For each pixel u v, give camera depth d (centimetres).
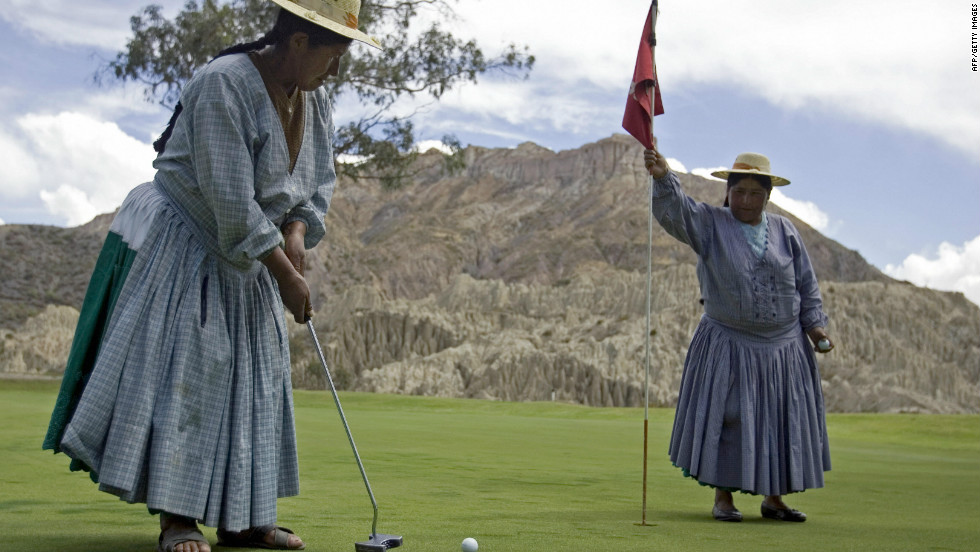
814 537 470
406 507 529
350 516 480
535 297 12481
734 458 586
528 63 2978
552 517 512
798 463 599
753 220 629
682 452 613
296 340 10394
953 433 2084
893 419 2373
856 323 9894
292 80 385
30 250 11831
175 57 2928
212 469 363
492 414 2873
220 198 362
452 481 702
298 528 434
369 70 2950
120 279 371
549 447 1195
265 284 391
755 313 607
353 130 3012
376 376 9281
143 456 351
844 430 2173
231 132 367
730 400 598
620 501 627
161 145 399
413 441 1175
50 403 1733
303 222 404
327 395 3469
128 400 352
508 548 387
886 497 727
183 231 373
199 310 366
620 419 2781
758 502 682
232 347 374
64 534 395
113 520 440
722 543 434
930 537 479
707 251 618
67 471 625
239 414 371
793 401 608
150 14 2917
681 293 10744
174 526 359
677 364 8900
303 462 818
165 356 360
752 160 631
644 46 589
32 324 8638
